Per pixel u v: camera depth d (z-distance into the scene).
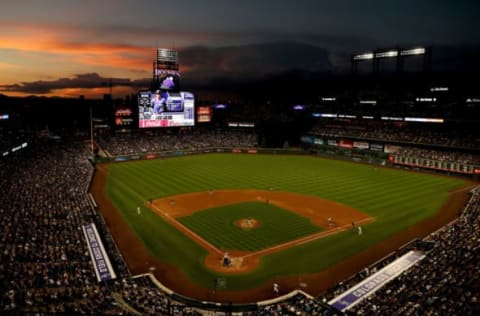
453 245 32.72
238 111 138.12
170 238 39.66
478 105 90.31
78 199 48.03
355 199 56.06
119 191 59.50
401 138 91.25
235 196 57.09
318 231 42.00
